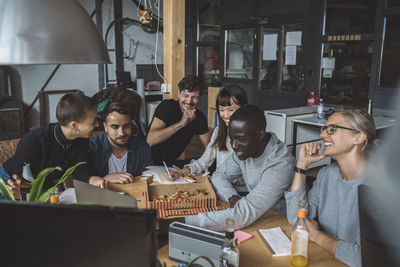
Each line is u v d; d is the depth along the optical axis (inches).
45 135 72.4
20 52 29.6
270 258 48.8
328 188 57.8
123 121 73.0
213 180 72.9
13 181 66.1
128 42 263.6
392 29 172.4
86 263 25.9
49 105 241.6
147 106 209.0
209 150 93.0
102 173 79.3
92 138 79.5
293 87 224.4
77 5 33.4
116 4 255.3
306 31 210.7
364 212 17.1
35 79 238.7
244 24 249.9
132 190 63.4
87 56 32.4
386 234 13.4
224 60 272.5
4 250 26.6
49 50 30.4
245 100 83.3
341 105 195.6
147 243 24.6
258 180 65.9
